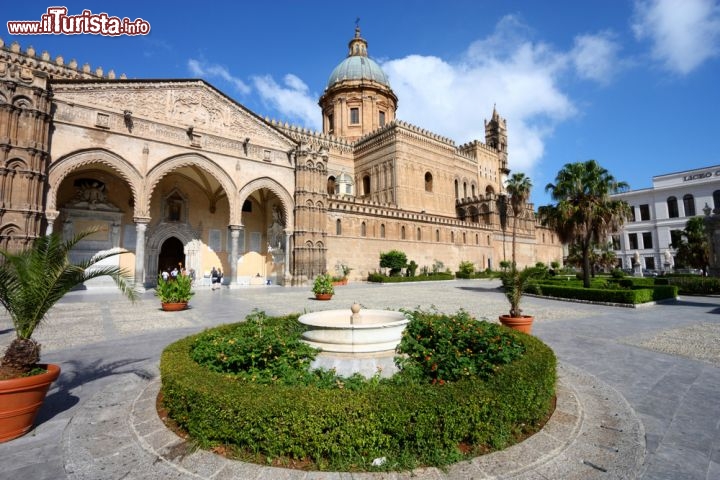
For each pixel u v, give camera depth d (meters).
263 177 33.22
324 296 21.75
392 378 5.52
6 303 5.50
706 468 4.38
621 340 11.09
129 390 6.83
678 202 58.69
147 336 11.39
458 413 4.36
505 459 4.37
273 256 37.66
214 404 4.53
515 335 7.59
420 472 4.07
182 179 34.59
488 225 58.25
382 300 21.86
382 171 55.22
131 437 5.01
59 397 6.55
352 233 41.38
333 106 63.19
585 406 6.06
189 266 34.16
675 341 10.95
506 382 4.92
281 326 8.24
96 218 29.81
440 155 59.72
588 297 20.89
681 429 5.39
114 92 25.83
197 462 4.32
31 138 21.47
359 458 4.19
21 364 5.33
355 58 64.50
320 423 4.18
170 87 28.47
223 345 6.40
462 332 7.02
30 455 4.67
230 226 31.14
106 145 25.16
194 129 29.16
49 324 13.32
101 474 4.17
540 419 5.41
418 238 48.31
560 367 8.23
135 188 26.20
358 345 6.41
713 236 26.19
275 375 5.69
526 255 65.31
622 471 4.21
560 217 25.33
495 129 75.94
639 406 6.22
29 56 30.41
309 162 35.53
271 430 4.23
